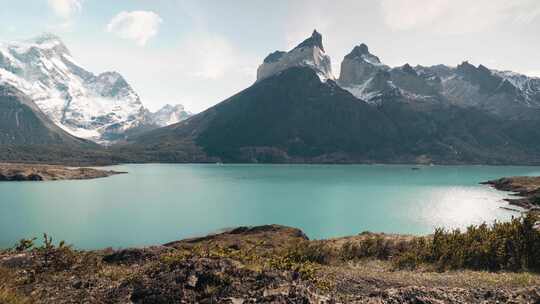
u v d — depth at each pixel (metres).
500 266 30.81
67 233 93.25
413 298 18.53
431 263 34.03
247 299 17.28
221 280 19.09
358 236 54.88
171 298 18.03
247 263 21.89
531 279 23.33
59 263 25.31
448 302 18.47
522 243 31.53
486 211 124.81
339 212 129.38
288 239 62.47
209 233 94.38
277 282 19.42
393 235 54.75
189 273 19.66
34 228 98.56
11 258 25.14
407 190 193.25
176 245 57.03
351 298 19.45
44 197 164.25
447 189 195.62
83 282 21.66
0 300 16.55
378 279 24.34
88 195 173.50
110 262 31.19
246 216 122.25
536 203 133.62
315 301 17.33
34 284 21.09
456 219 112.00
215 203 151.00
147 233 94.56
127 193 182.62
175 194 180.38
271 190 197.50
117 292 19.61
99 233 93.56
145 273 21.33
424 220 112.06
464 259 32.47
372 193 181.00
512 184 193.25
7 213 121.56
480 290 20.47
